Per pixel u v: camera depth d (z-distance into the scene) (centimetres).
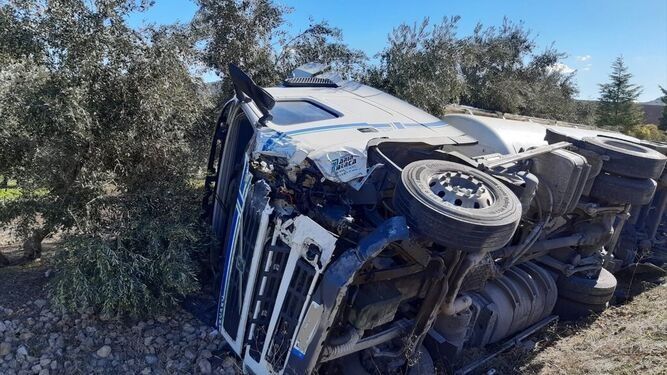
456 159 377
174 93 471
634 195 484
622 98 3139
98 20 423
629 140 662
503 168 409
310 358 292
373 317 313
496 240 292
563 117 1463
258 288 322
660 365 383
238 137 465
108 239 405
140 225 423
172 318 425
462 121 573
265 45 800
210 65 766
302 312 295
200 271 452
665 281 664
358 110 441
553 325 499
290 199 333
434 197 299
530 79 1571
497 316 425
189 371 367
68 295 385
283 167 344
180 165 491
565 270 510
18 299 425
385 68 912
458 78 946
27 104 383
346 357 355
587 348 445
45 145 414
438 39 925
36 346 372
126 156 457
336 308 285
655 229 652
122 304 395
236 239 354
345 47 871
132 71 443
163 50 455
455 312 369
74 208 434
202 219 480
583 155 487
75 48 413
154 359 376
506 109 1275
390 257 337
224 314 366
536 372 411
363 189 350
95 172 432
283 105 430
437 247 340
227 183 465
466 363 400
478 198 309
